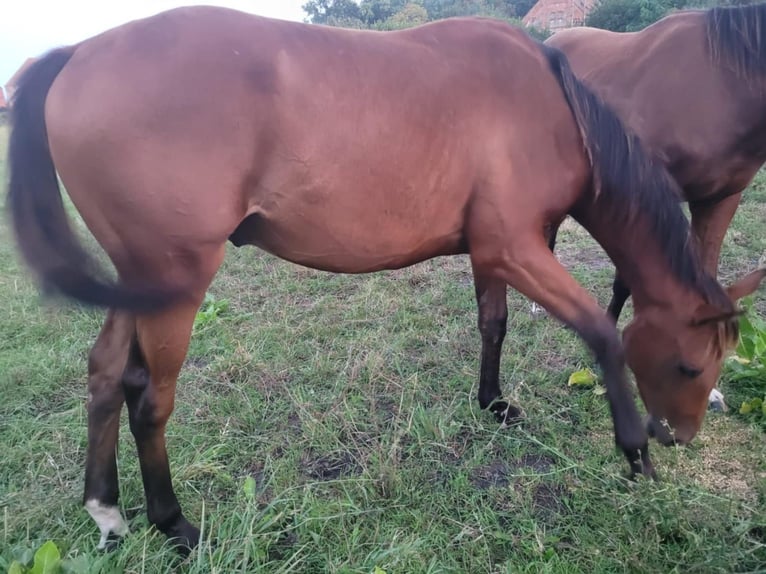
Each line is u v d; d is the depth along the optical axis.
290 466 2.18
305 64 1.51
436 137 1.62
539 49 1.82
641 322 1.91
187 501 1.99
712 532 1.73
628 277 1.93
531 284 1.80
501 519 1.93
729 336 1.82
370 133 1.55
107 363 1.78
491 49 1.71
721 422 2.35
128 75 1.42
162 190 1.44
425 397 2.62
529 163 1.72
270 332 3.23
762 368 2.49
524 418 2.43
